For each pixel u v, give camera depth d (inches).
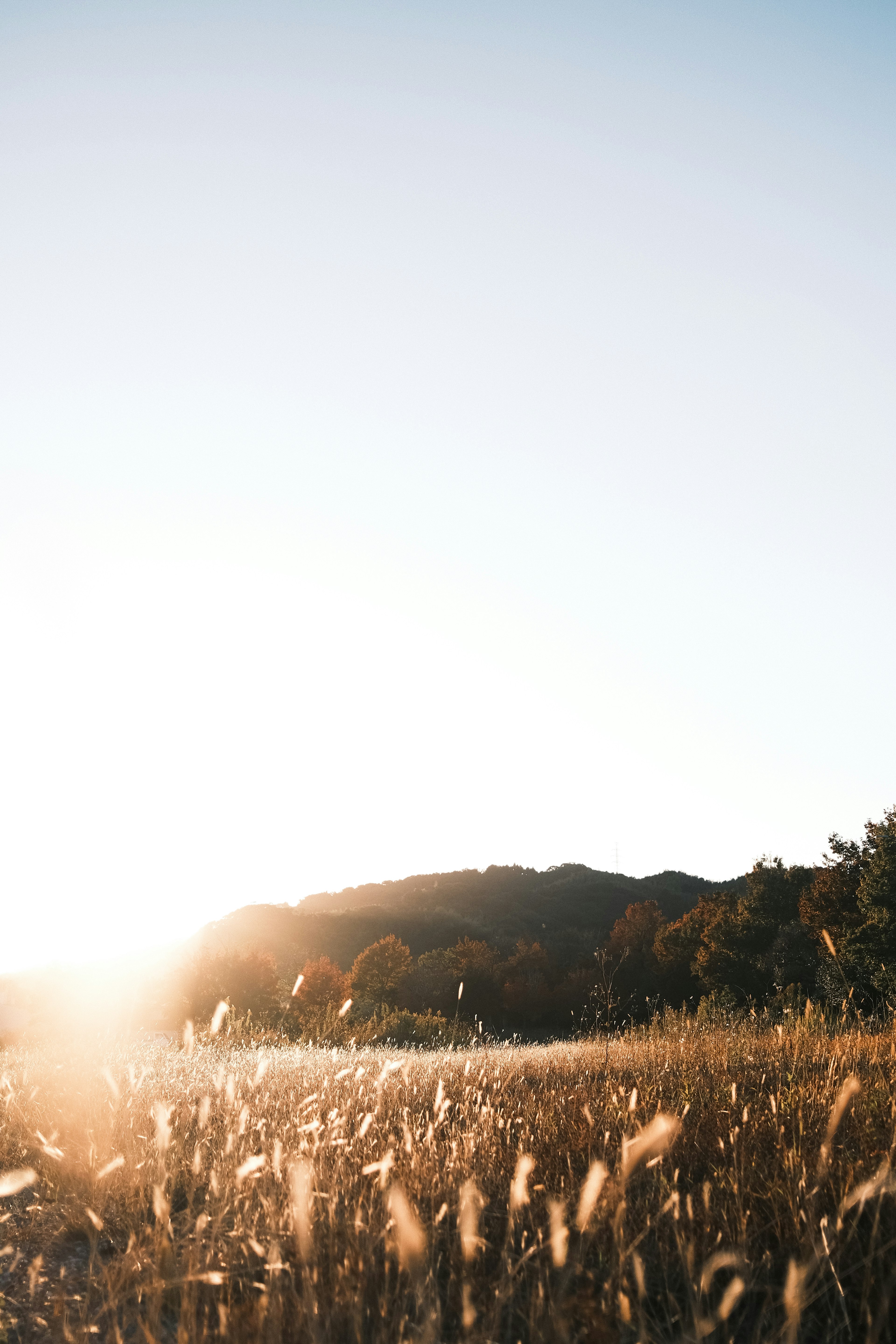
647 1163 144.5
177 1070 297.4
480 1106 198.5
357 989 2361.0
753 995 1578.5
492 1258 125.5
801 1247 113.0
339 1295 108.4
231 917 3961.6
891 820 1245.1
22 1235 152.9
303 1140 167.3
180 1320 101.3
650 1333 101.3
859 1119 163.3
